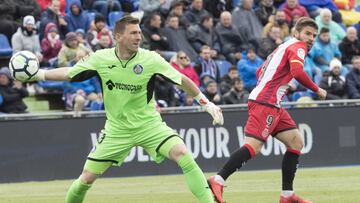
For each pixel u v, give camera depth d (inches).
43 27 1915.6
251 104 963.3
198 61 1930.4
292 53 943.0
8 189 1395.2
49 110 1929.1
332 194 1176.8
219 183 931.3
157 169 1627.7
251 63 1941.4
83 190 850.1
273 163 1683.1
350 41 2159.2
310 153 1707.7
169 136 823.1
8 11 1957.4
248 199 1137.4
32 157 1557.6
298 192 1214.3
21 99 1752.0
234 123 1664.6
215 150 1653.5
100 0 2107.5
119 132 831.1
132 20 808.3
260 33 2132.1
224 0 2210.9
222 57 2007.9
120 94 824.3
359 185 1307.8
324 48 2066.9
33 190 1363.2
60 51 1830.7
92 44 1913.1
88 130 1589.6
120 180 1530.5
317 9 2329.0
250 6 2144.4
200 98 850.8
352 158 1736.0
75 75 824.9
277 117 964.6
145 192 1279.5
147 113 832.9
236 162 941.2
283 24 2156.7
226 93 1796.3
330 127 1722.4
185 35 2011.6
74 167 1582.2
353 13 2534.5
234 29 2059.5
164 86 1770.4
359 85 1926.7
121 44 815.1
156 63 828.6
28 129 1555.1
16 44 1873.8
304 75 937.5
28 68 820.0
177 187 1354.6
